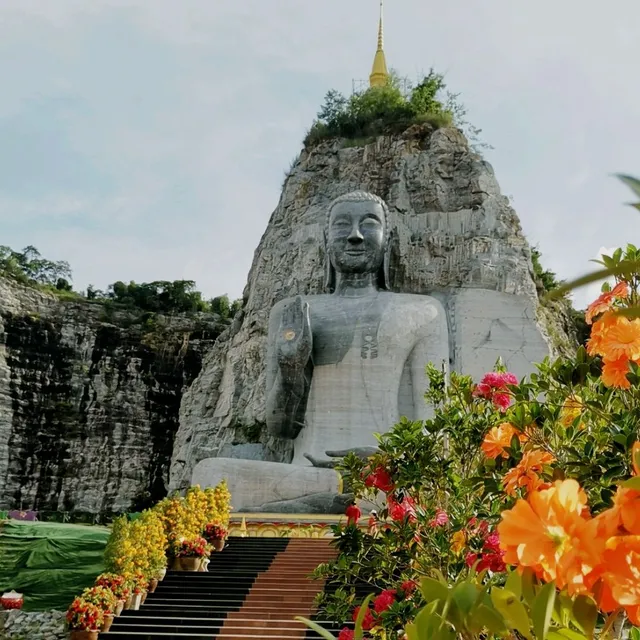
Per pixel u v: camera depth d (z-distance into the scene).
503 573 7.40
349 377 22.25
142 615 13.66
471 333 23.42
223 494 18.50
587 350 6.08
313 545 17.36
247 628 12.72
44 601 17.55
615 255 5.87
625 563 3.42
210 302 47.38
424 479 9.10
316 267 26.86
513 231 26.69
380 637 7.82
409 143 28.97
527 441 6.50
